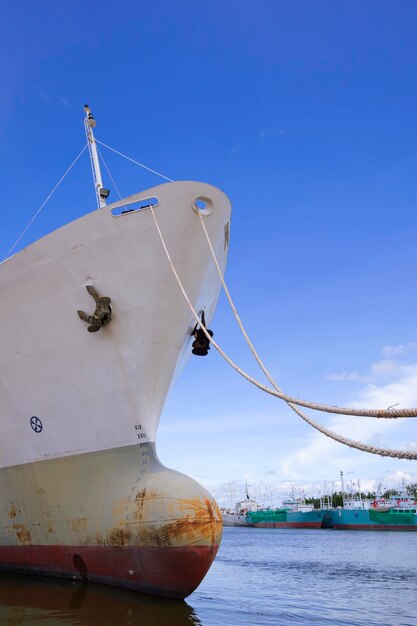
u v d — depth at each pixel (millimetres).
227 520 95938
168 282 11148
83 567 11523
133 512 10477
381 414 5773
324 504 101062
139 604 9500
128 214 10938
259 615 9852
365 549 32781
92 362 11516
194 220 11156
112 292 11234
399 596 13188
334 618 10078
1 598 9891
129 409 11391
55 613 8703
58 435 12055
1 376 12672
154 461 11148
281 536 53906
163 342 11359
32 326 12062
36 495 12398
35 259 11664
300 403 7004
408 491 86812
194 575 9891
